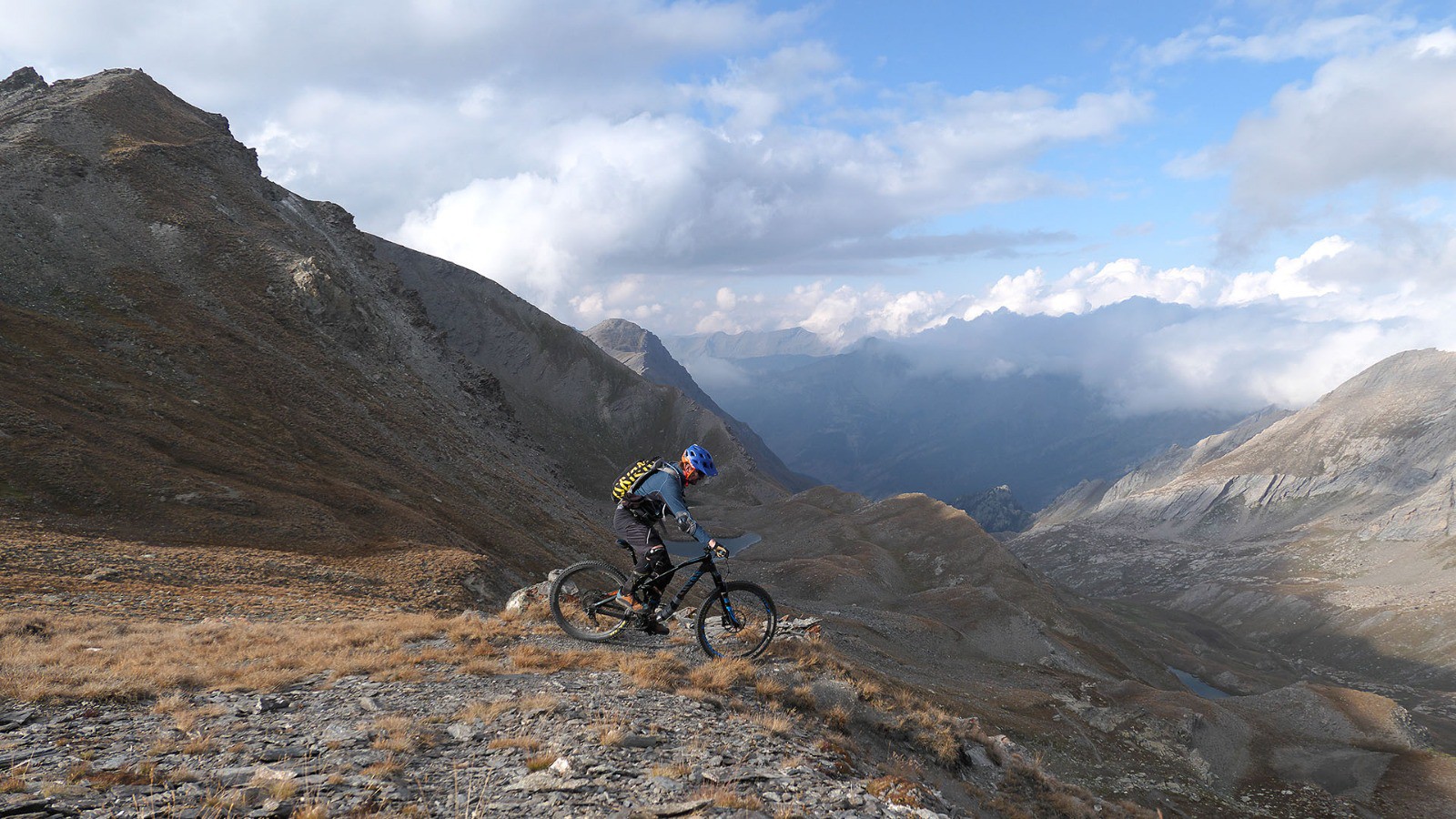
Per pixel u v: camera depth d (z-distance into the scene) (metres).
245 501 52.69
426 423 116.31
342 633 13.51
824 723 11.06
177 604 25.00
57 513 42.88
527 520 104.75
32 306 81.19
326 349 113.88
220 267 111.69
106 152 120.12
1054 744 90.81
